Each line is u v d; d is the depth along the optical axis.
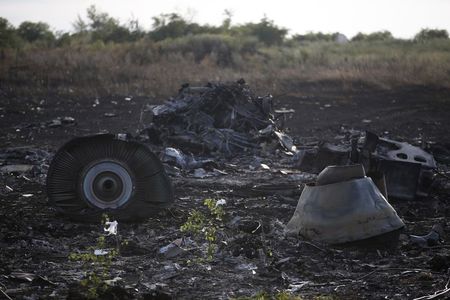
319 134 39.91
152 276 13.39
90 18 95.62
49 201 17.66
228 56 69.62
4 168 26.16
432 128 42.22
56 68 60.22
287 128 40.53
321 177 15.72
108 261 13.29
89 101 50.97
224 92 32.12
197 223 17.08
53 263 14.11
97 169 17.64
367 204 15.09
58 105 49.53
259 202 20.42
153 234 16.50
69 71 59.84
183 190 22.28
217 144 30.19
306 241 15.23
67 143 17.56
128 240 15.54
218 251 14.94
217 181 24.17
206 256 14.67
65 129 40.44
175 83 55.75
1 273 13.36
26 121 43.56
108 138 17.69
